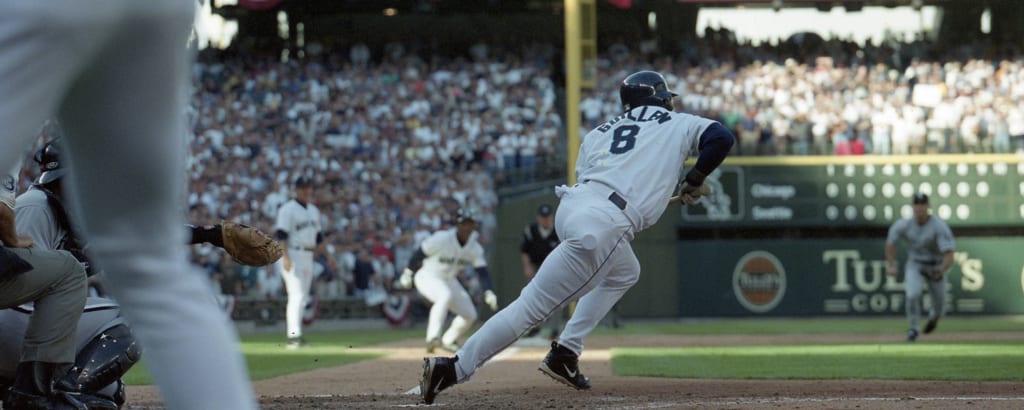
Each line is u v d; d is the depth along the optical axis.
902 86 55.09
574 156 45.62
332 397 13.17
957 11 59.25
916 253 29.72
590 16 47.94
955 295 51.53
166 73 4.06
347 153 52.25
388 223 48.25
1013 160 50.59
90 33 3.80
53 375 8.85
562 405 11.60
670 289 51.53
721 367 19.00
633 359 21.86
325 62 58.31
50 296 8.76
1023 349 24.64
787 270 51.50
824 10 59.62
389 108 54.41
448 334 25.75
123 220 4.31
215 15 59.38
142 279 4.32
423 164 52.16
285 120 53.72
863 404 11.38
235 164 50.50
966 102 53.69
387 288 46.00
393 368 19.72
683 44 59.31
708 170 12.12
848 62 57.56
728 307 51.53
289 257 27.97
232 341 4.45
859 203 51.12
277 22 60.47
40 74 3.79
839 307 51.56
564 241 12.14
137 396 13.75
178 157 4.29
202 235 7.52
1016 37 58.75
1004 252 51.28
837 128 52.34
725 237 52.56
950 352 23.61
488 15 61.38
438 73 56.41
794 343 29.09
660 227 51.56
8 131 3.75
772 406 11.23
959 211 50.88
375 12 61.03
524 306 11.81
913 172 50.94
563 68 59.62
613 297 12.98
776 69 56.12
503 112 54.50
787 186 51.28
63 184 9.35
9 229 8.27
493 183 50.72
